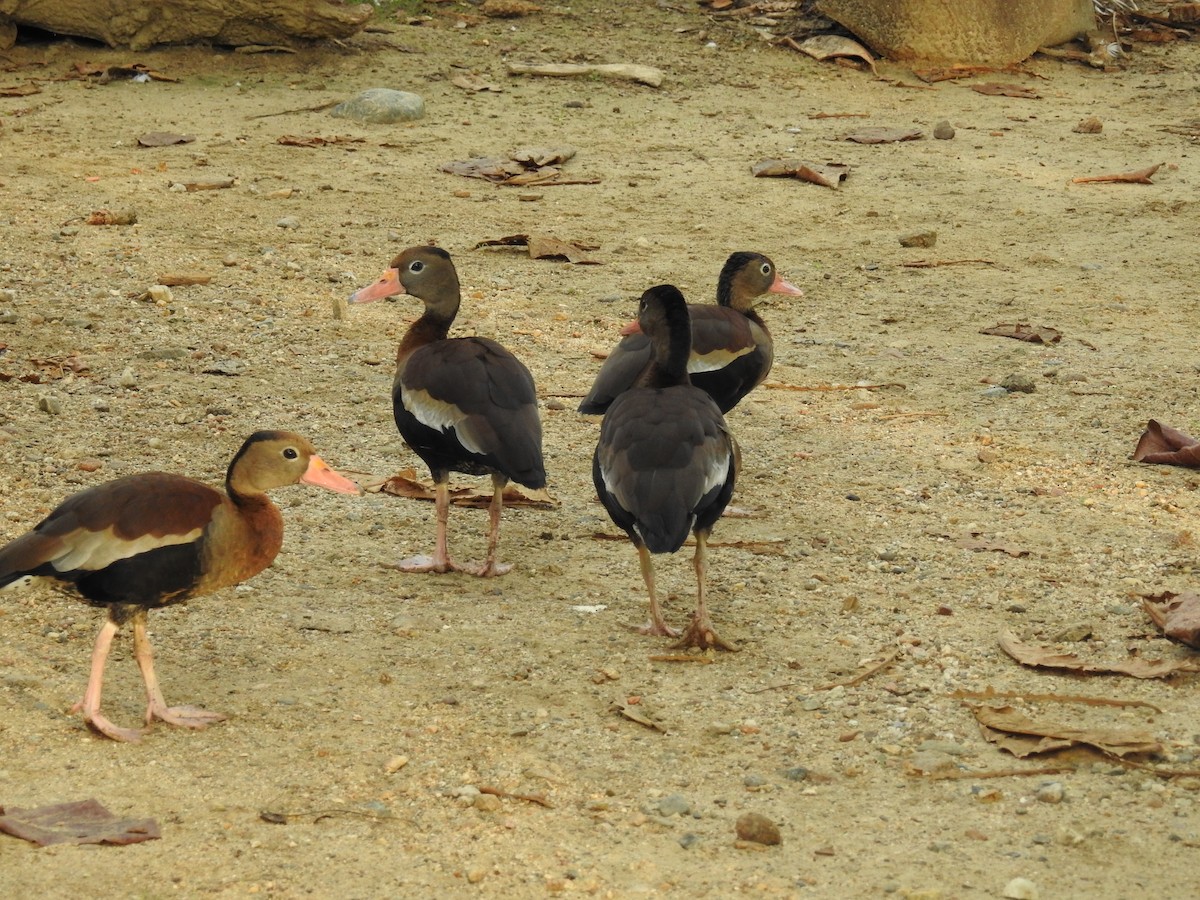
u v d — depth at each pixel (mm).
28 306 17766
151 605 9094
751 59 33312
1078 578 12008
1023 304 20125
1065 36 35000
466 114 28625
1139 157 27703
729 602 11484
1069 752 9211
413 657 10367
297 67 30406
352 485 9430
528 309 19156
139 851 7820
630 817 8430
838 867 7969
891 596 11641
